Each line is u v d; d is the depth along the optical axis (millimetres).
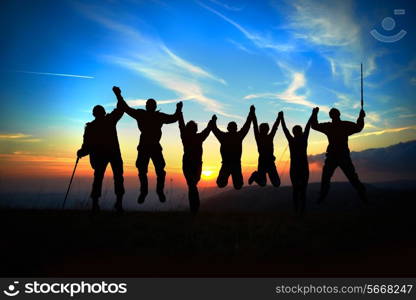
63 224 6512
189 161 7637
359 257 4523
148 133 7590
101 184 7480
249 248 4914
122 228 6184
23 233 5676
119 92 7648
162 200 7891
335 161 7801
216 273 3975
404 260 4344
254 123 7949
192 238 5371
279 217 8008
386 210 7707
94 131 7422
